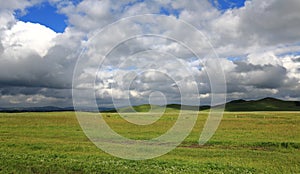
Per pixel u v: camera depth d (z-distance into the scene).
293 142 24.48
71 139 26.78
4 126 34.72
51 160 17.73
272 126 36.56
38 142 24.23
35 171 15.66
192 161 17.88
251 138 27.31
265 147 24.16
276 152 21.81
